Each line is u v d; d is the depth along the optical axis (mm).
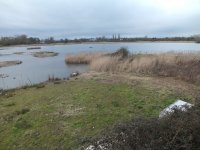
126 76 13797
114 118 7031
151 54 19391
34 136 6297
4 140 6230
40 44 114250
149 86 10672
